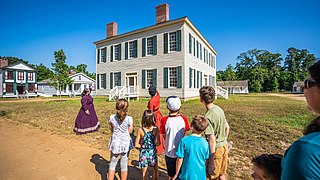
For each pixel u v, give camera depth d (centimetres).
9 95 3194
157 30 1748
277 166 126
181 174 235
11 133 652
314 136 89
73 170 371
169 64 1670
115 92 1798
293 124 752
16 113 1097
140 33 1866
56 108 1348
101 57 2255
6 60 3444
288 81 6519
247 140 555
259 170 134
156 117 454
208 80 2441
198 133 236
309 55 6625
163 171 371
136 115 952
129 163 411
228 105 1489
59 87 2481
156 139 315
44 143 542
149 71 1820
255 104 1577
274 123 769
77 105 1576
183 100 1578
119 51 2041
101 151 482
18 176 344
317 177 79
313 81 95
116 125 312
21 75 3416
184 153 232
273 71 6688
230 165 395
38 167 383
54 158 431
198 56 1969
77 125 640
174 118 278
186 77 1617
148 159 304
